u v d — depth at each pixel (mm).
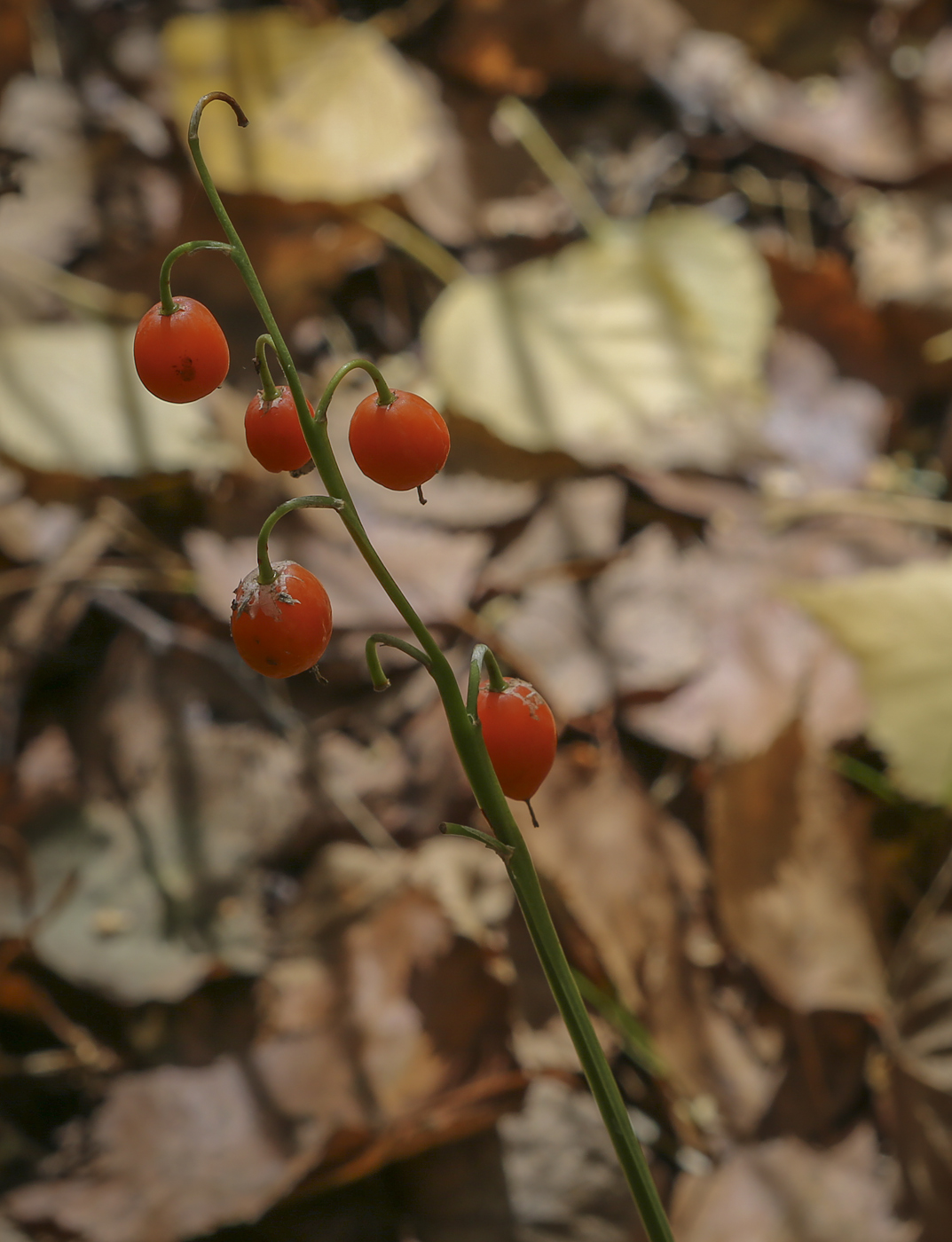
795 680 540
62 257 649
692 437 608
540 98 795
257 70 691
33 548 563
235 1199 425
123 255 657
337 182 669
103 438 553
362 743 529
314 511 574
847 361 679
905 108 787
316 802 503
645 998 454
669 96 800
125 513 579
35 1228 425
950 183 765
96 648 546
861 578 539
